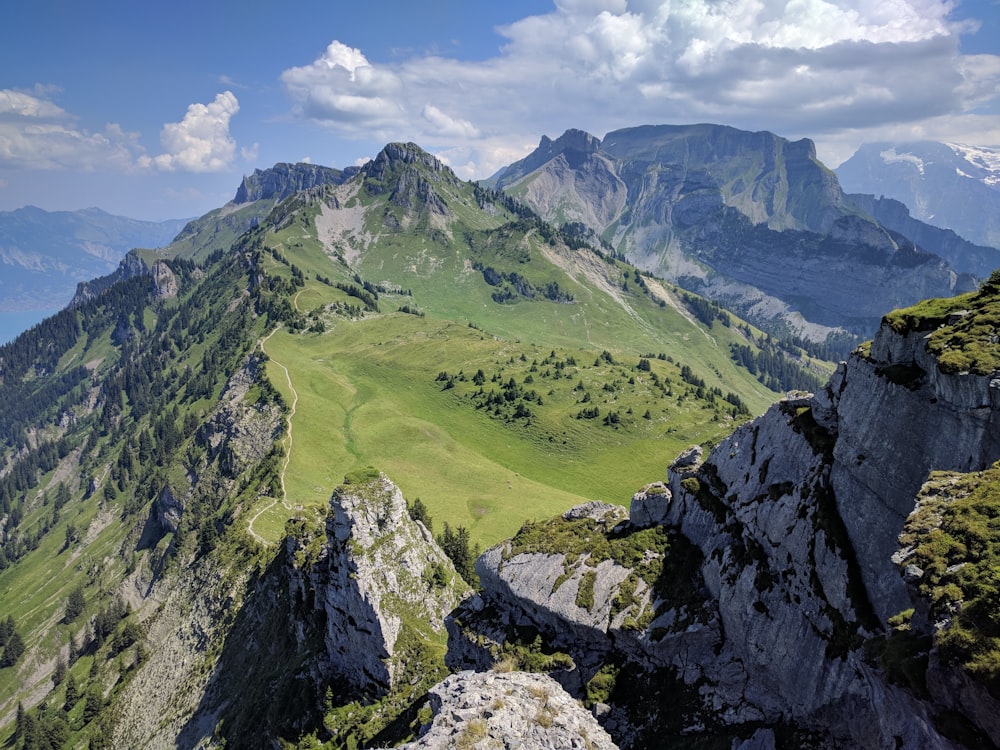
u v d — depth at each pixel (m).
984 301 29.80
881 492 30.47
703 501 42.62
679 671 38.31
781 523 35.84
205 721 86.44
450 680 38.94
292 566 88.56
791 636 33.22
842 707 30.33
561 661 41.38
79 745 118.25
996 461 25.50
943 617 21.81
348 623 66.81
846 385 34.53
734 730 34.81
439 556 76.62
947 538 23.69
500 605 48.72
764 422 41.22
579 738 31.81
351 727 61.31
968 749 20.34
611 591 42.50
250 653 91.00
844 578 31.08
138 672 127.00
